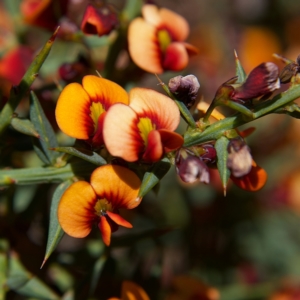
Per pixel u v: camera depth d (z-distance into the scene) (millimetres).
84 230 193
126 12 227
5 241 220
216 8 379
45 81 248
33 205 222
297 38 388
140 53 218
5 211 223
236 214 271
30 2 248
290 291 267
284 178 290
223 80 317
